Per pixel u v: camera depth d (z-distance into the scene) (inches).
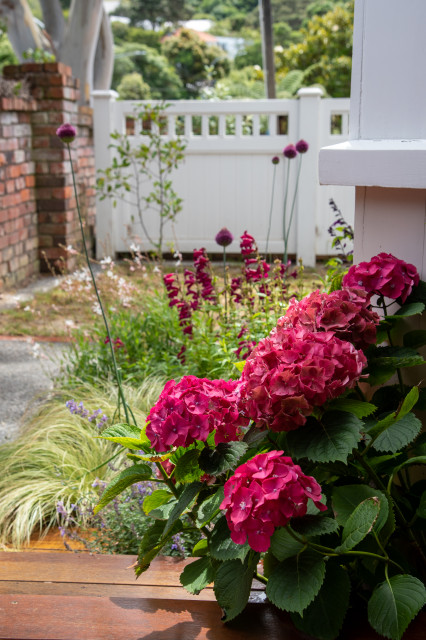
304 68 510.3
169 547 77.5
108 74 405.4
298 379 56.9
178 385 60.0
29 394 139.9
